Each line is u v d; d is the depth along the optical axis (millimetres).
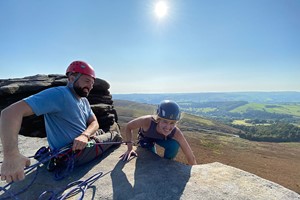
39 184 1224
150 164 1396
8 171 887
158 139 1570
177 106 1320
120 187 1151
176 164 1405
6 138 913
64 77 4281
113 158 1505
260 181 1191
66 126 1308
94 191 1130
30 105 1049
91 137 1456
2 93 3365
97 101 4227
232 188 1119
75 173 1320
